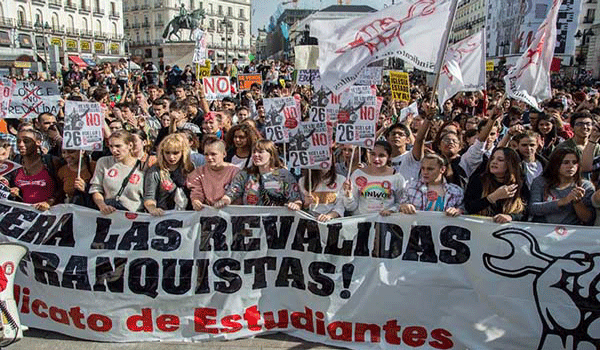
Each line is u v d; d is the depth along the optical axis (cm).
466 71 678
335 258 379
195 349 367
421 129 458
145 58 9012
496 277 354
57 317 393
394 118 835
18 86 679
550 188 391
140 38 9112
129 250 392
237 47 9856
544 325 344
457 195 395
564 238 346
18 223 405
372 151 402
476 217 361
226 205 395
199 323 384
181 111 647
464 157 512
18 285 400
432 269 365
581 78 3316
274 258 390
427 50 423
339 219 382
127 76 1806
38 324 396
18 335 294
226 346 370
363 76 653
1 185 448
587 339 338
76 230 400
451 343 357
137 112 825
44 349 368
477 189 394
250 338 381
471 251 360
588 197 379
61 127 595
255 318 385
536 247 349
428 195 398
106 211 396
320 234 383
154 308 386
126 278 389
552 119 629
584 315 339
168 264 389
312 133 400
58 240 398
